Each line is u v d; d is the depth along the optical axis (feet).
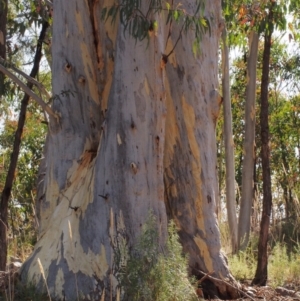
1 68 26.13
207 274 26.07
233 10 39.60
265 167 30.50
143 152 24.29
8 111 54.24
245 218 45.37
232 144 47.19
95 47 27.35
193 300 23.29
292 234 45.75
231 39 45.78
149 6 24.35
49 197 26.71
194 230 27.09
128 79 24.43
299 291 28.37
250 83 47.21
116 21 27.17
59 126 26.66
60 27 27.04
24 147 62.34
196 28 25.16
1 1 36.76
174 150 27.45
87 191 24.93
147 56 24.52
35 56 41.27
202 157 27.35
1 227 36.86
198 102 27.45
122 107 24.39
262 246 30.17
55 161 26.68
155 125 24.64
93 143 26.76
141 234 22.99
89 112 26.91
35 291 23.93
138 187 24.03
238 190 58.23
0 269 35.42
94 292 23.27
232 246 43.19
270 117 65.82
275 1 36.86
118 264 22.86
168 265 22.68
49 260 24.43
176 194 27.32
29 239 46.78
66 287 23.59
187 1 27.35
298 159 64.39
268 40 31.73
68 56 26.89
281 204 53.42
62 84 26.84
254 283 30.07
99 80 27.30
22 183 60.70
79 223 24.56
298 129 65.41
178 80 27.43
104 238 23.80
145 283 22.11
